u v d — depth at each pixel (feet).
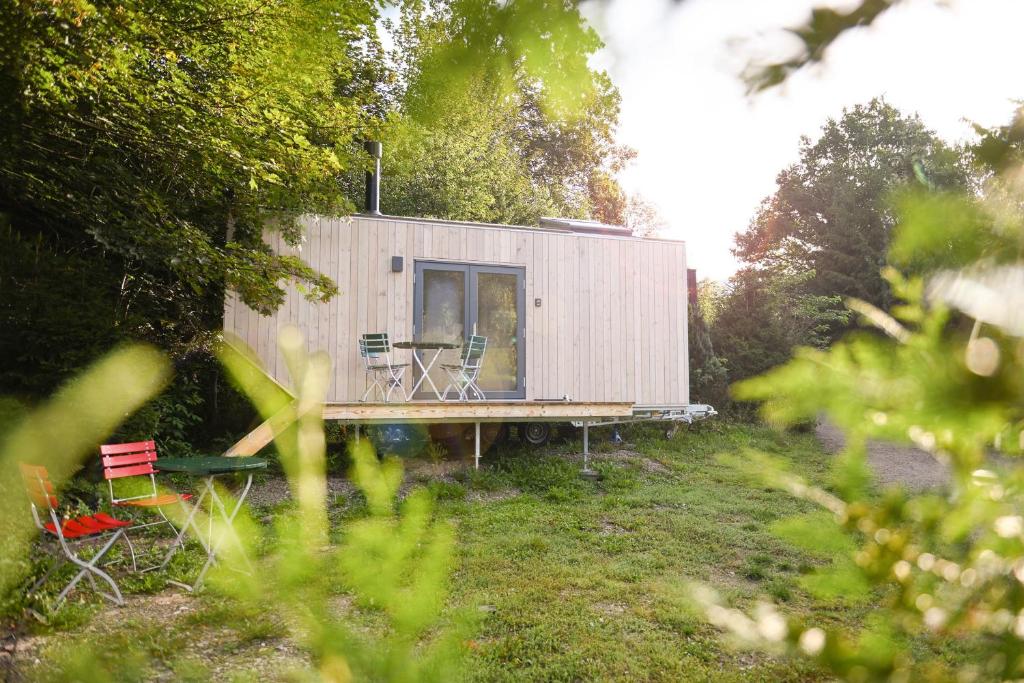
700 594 2.18
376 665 2.39
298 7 13.47
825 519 2.09
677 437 41.39
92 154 24.72
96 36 18.61
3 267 21.89
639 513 24.52
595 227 41.37
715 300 57.36
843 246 57.88
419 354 35.83
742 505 25.49
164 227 25.52
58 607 13.03
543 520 23.20
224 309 32.35
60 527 14.05
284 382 32.60
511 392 37.27
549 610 14.47
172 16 21.27
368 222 35.27
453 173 57.47
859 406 1.88
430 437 33.96
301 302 33.73
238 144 24.18
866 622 2.01
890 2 2.23
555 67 2.50
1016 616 1.84
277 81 22.85
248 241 30.14
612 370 39.11
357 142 30.32
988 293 1.65
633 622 13.75
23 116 20.52
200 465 15.99
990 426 1.75
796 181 80.79
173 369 29.17
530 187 67.56
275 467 29.17
